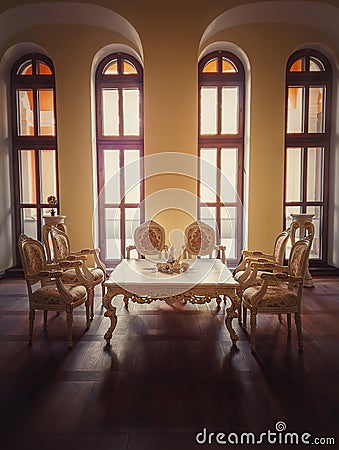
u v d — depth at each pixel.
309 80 5.58
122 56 5.60
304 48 5.52
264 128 5.49
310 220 5.05
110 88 5.68
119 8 4.70
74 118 5.48
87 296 3.46
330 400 2.28
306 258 2.97
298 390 2.40
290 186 5.78
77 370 2.65
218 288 3.02
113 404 2.23
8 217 5.65
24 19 5.07
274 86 5.43
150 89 4.95
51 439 1.93
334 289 4.81
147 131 5.03
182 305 4.11
